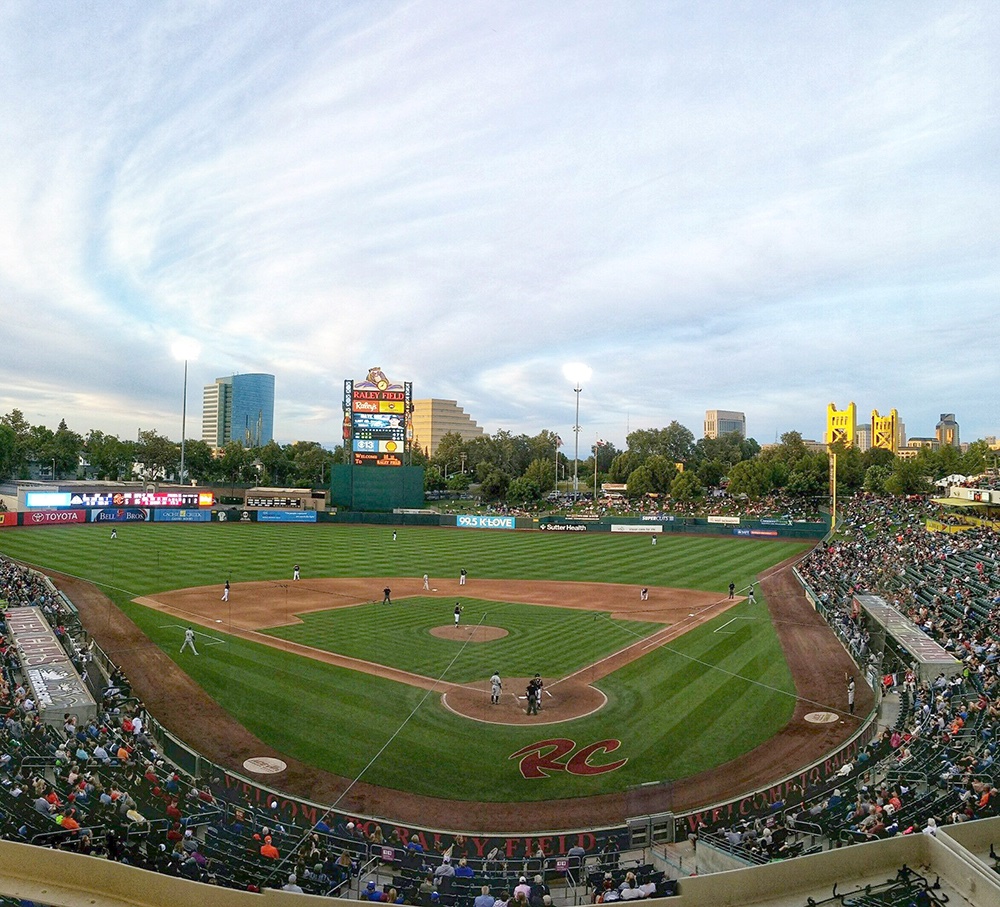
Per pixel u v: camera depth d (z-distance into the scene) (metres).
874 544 77.88
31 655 35.59
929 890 14.65
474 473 195.62
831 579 62.47
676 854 22.02
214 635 46.16
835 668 40.72
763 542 98.12
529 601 58.53
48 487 112.25
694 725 32.53
